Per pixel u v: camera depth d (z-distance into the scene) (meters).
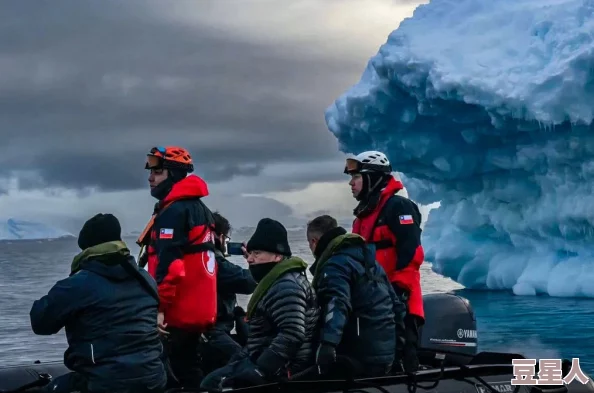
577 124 16.69
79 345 3.86
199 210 4.59
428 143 19.09
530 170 18.09
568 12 18.05
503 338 13.65
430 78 17.66
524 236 19.17
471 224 20.36
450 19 19.58
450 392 4.53
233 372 4.17
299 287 4.11
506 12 19.12
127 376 3.84
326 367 4.22
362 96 19.19
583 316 15.64
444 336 5.28
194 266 4.55
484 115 17.92
